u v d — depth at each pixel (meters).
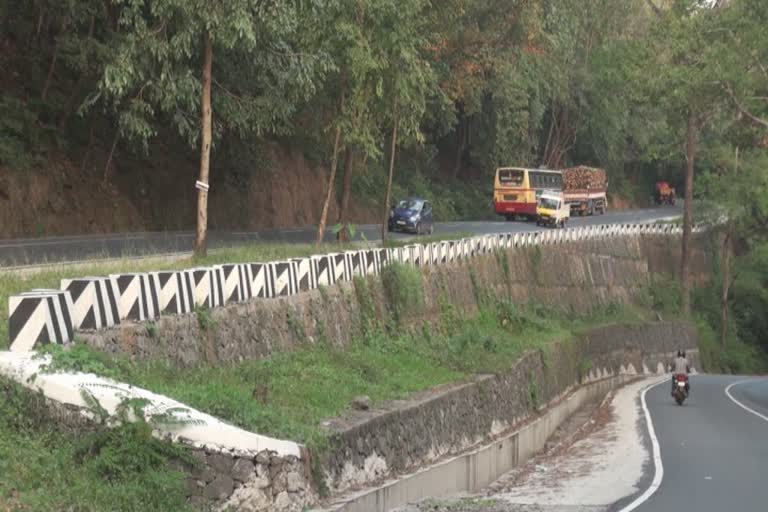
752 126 33.94
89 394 10.12
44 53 35.47
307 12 27.14
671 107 36.53
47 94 34.88
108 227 35.38
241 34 22.70
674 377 33.47
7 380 10.22
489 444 20.20
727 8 31.00
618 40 72.88
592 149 87.00
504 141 67.31
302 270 20.30
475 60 47.72
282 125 41.22
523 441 22.84
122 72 24.89
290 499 11.34
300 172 50.50
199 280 15.53
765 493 14.74
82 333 12.12
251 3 23.30
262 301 17.80
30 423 10.09
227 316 16.09
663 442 22.25
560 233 49.41
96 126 36.62
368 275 24.38
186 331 14.62
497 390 23.59
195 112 29.69
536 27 49.09
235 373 15.18
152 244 30.59
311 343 19.42
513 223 63.22
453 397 19.52
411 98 30.89
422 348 24.64
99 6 32.75
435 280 29.97
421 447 16.80
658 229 66.62
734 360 65.75
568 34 63.94
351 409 15.53
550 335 36.78
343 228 35.66
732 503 13.72
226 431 10.55
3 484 8.79
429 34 38.88
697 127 62.69
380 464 14.66
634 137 83.88
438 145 73.12
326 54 28.38
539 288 44.28
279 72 28.92
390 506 13.83
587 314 50.62
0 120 32.16
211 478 10.38
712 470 17.48
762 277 70.69
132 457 9.89
